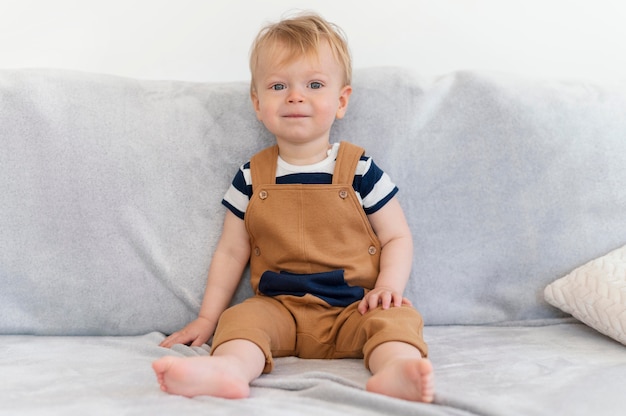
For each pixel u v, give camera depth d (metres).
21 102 1.35
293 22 1.39
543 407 0.88
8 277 1.33
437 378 1.03
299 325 1.25
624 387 0.96
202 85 1.47
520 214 1.41
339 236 1.33
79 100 1.38
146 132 1.40
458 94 1.45
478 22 1.73
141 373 1.05
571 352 1.16
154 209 1.38
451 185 1.42
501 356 1.15
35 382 1.01
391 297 1.23
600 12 1.74
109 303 1.35
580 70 1.75
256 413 0.84
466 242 1.42
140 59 1.69
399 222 1.36
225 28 1.69
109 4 1.67
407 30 1.72
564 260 1.40
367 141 1.43
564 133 1.42
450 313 1.40
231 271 1.37
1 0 1.64
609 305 1.21
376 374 0.95
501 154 1.42
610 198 1.41
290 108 1.31
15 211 1.34
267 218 1.33
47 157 1.35
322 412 0.85
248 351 1.05
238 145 1.43
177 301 1.37
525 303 1.40
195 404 0.89
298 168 1.36
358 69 1.49
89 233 1.35
